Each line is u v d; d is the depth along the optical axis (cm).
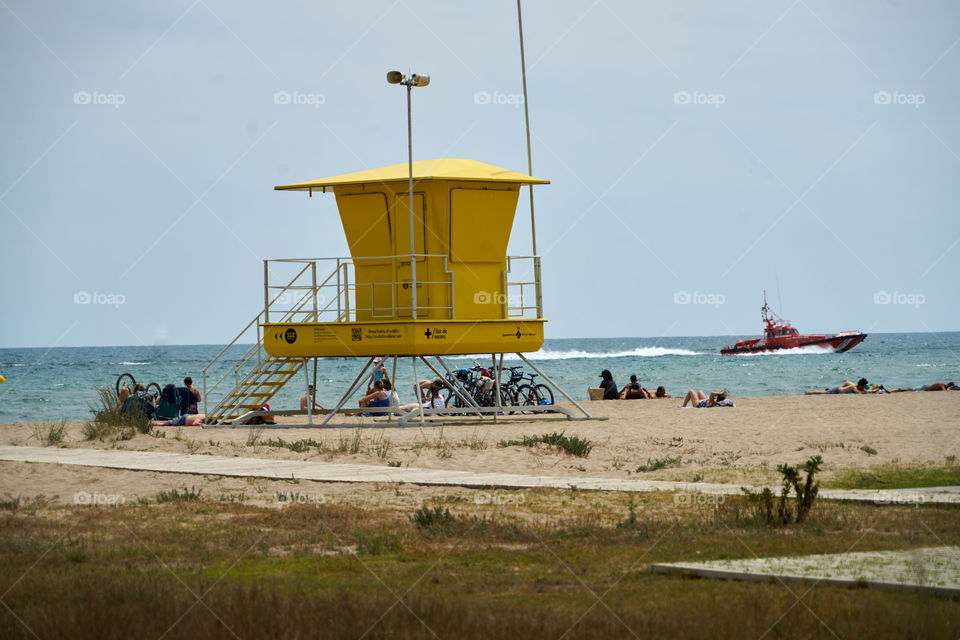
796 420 3272
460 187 3278
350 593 1063
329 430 3247
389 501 1800
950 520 1496
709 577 1151
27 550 1341
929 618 928
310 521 1580
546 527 1513
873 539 1364
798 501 1530
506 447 2516
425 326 3228
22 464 2203
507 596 1078
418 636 896
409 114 3156
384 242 3341
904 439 2648
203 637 895
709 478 2073
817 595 1034
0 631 919
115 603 1023
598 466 2308
